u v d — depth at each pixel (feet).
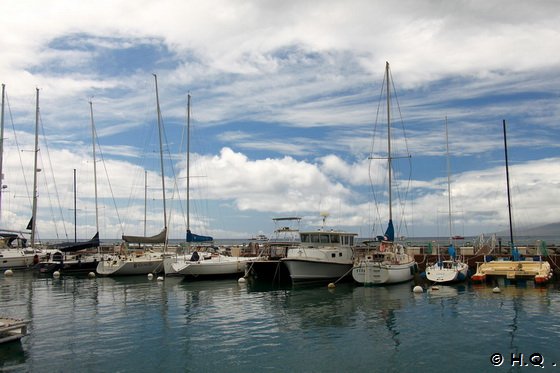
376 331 70.08
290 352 59.77
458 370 53.06
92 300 99.30
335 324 74.84
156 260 151.74
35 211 189.47
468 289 111.04
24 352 59.57
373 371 52.95
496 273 121.60
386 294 105.40
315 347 61.93
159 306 91.56
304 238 131.13
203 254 145.79
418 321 76.13
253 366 54.54
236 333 69.26
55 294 108.78
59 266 153.89
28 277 148.97
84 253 172.55
